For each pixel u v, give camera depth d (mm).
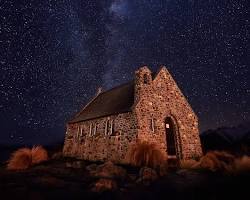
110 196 8047
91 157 18797
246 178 9578
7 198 7711
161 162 12516
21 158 15359
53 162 17766
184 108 19469
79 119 23594
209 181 9711
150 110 16688
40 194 8297
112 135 17094
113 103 20797
